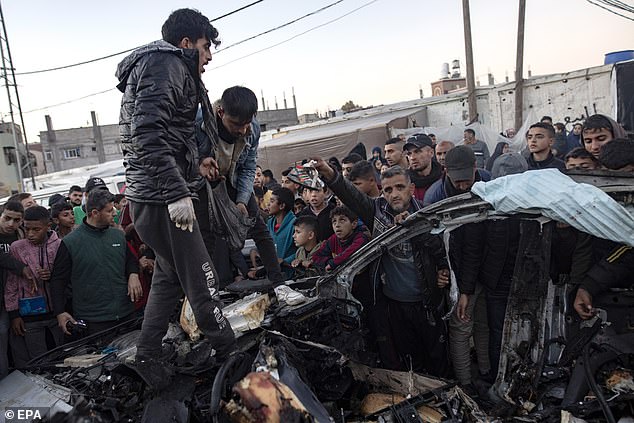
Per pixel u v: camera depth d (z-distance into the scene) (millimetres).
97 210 3750
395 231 2766
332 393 2490
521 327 2486
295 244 4430
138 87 2133
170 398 2146
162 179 2117
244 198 2875
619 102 8258
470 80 13938
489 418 2381
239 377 2170
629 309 2422
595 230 2230
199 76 2314
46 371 2869
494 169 5305
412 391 2643
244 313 2682
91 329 3764
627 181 2225
